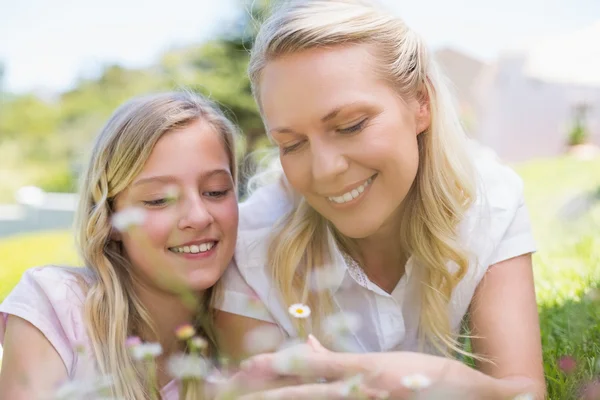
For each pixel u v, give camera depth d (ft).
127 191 5.44
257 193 6.56
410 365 4.35
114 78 40.11
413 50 5.46
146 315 5.61
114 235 5.69
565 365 5.24
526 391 4.69
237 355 5.76
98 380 4.85
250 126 27.04
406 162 5.13
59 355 5.25
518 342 5.36
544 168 23.16
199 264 5.41
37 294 5.43
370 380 4.30
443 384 4.29
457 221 5.63
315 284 5.88
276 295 5.83
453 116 5.80
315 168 4.97
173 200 5.33
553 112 31.86
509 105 33.53
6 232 25.14
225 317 5.95
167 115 5.48
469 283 5.64
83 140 39.52
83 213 5.77
